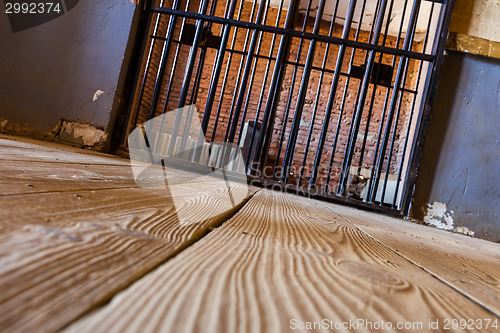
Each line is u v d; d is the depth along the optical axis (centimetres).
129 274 37
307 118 902
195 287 38
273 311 35
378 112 912
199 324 29
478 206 372
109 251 44
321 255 73
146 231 61
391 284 59
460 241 245
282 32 378
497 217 370
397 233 184
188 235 66
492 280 95
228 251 60
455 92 381
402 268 79
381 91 913
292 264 59
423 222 373
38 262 34
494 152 375
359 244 105
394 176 726
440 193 374
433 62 375
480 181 373
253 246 69
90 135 382
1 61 382
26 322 24
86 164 183
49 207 63
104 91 385
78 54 387
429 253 127
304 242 87
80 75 386
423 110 377
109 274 36
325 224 143
